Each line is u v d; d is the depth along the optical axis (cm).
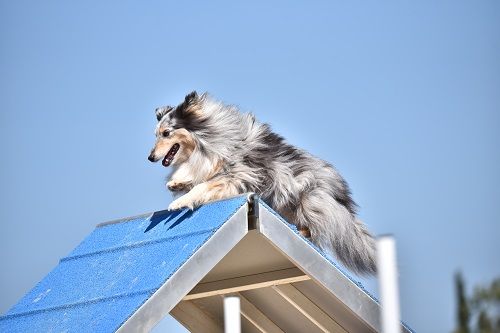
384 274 569
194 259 922
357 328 1088
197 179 1243
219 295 1115
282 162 1228
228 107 1277
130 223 1138
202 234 953
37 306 1037
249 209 964
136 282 948
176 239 991
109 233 1145
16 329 1004
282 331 1160
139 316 883
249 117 1259
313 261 972
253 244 1007
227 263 1048
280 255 1027
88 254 1112
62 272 1102
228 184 1205
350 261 1216
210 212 1008
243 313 1145
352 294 988
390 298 566
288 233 964
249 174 1212
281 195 1216
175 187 1255
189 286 915
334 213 1203
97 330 885
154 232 1065
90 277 1042
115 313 903
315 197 1212
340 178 1262
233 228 945
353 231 1211
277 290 1084
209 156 1237
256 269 1059
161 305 896
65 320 960
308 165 1236
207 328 1149
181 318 1141
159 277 919
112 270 1025
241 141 1236
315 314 1087
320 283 976
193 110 1275
